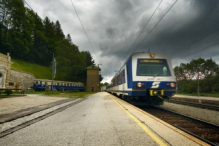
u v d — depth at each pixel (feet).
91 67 239.91
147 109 36.76
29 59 237.25
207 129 19.61
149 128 13.74
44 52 292.20
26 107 28.09
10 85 92.32
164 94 31.94
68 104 33.55
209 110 35.53
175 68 215.31
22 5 182.70
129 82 34.06
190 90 167.22
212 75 159.22
